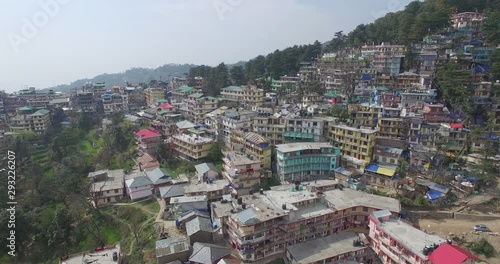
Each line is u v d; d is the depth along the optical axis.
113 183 92.94
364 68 146.25
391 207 69.94
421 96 111.31
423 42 143.88
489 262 65.31
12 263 74.12
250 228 59.97
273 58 194.12
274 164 95.00
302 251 61.84
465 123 100.38
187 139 107.25
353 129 93.44
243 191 83.19
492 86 108.12
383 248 62.53
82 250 75.81
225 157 95.75
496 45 129.88
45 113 149.25
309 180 86.69
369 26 186.75
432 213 75.62
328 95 135.25
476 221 73.81
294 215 65.50
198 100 140.50
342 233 68.19
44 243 78.12
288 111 115.88
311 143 93.81
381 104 114.81
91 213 86.19
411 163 90.12
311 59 191.12
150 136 114.12
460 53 128.00
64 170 100.56
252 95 147.62
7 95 183.38
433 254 52.59
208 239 64.88
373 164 89.25
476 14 148.00
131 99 194.75
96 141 140.62
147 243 68.31
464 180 82.75
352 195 75.56
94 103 184.62
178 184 88.94
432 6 160.75
